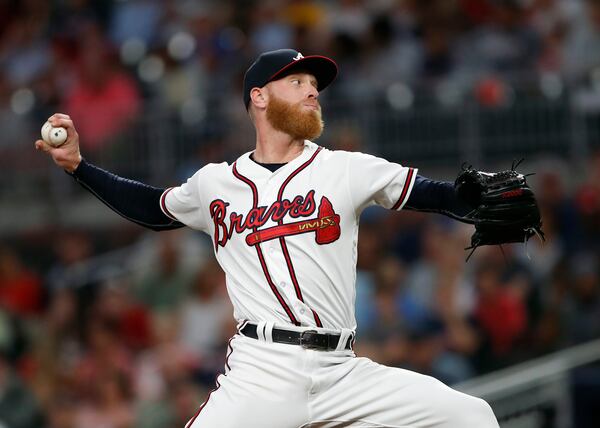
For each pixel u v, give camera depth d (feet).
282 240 59.06
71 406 129.18
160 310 134.62
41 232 159.12
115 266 149.07
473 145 143.13
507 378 104.73
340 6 160.86
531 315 125.70
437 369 118.73
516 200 56.59
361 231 132.87
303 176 59.93
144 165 154.51
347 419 59.06
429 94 144.46
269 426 58.75
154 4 174.29
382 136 145.07
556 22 152.56
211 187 61.57
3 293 145.79
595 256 131.03
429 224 133.90
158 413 121.60
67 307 140.26
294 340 58.70
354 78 147.84
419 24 153.69
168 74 160.56
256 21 164.66
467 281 126.21
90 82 159.33
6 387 128.67
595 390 107.14
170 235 138.41
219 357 126.00
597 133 142.31
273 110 60.95
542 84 143.74
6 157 162.61
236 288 60.34
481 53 150.30
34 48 176.35
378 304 123.44
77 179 65.10
